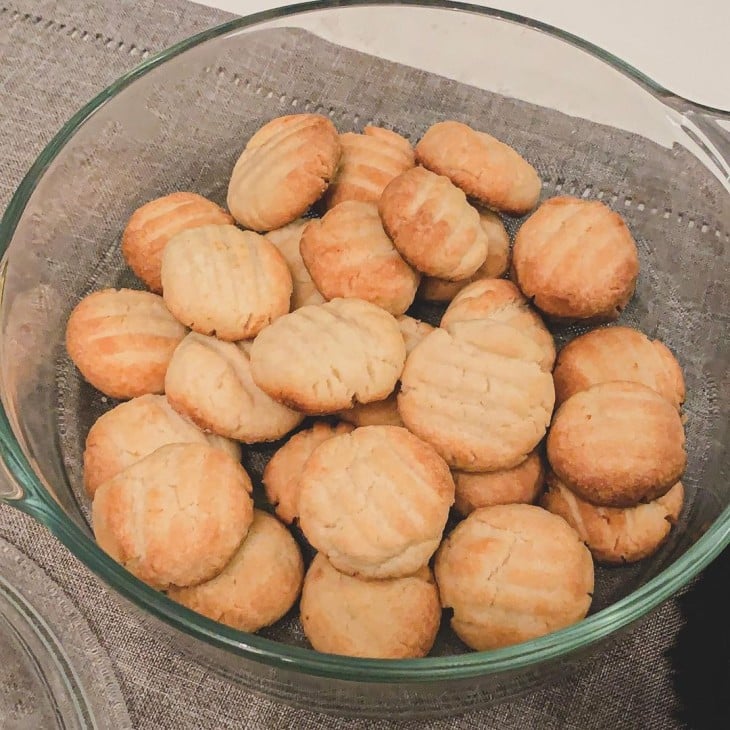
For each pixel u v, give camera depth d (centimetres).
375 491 47
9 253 51
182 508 47
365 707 49
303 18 58
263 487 51
